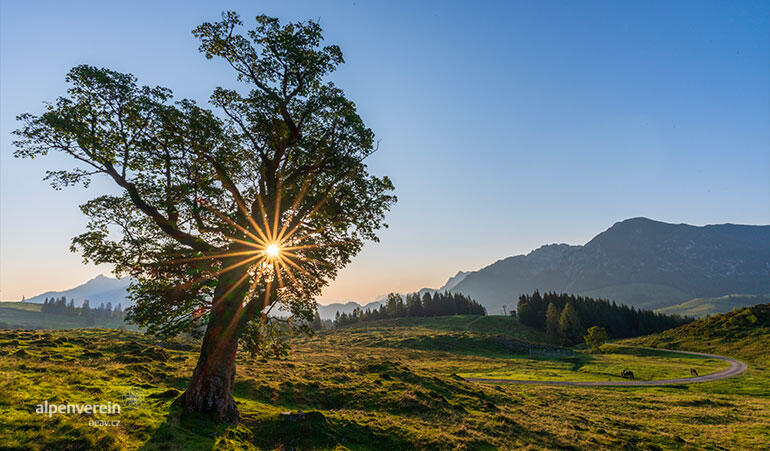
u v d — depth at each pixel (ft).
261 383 100.01
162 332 60.23
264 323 66.13
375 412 90.89
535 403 127.95
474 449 70.95
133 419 51.78
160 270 60.70
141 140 60.70
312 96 67.72
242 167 72.38
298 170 70.59
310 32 64.28
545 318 584.40
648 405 137.59
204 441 50.08
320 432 66.59
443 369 262.67
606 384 195.42
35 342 128.98
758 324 371.15
